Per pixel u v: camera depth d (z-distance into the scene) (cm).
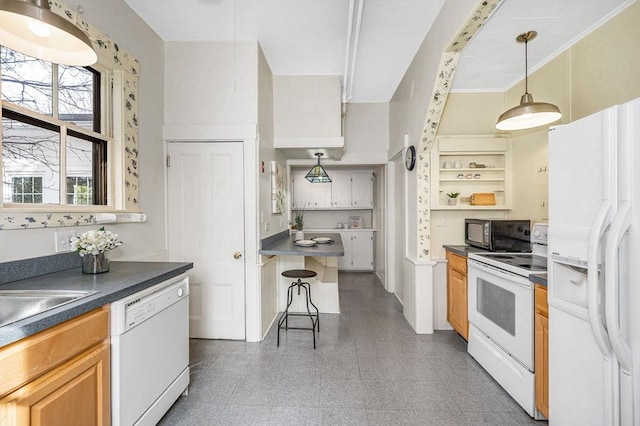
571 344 135
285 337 297
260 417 181
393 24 250
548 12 206
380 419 179
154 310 158
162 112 277
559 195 140
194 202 283
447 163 330
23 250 149
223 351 265
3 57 143
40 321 98
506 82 314
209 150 282
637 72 193
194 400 196
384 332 311
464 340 290
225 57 281
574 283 145
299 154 408
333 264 440
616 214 107
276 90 354
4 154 144
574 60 240
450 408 190
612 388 112
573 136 131
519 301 190
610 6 200
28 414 95
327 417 181
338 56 309
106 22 202
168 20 248
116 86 212
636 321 104
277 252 276
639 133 101
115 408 132
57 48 125
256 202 282
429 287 308
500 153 324
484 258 238
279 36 273
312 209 652
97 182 201
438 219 332
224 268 285
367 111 447
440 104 260
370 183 639
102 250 167
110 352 132
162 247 275
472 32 198
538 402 174
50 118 163
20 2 99
